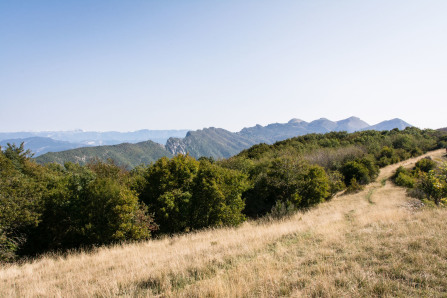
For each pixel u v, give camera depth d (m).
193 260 8.02
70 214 15.38
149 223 16.56
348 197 33.72
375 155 60.28
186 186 19.78
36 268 9.94
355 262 5.97
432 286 4.58
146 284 6.34
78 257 11.73
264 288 5.09
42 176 22.47
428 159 47.56
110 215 14.93
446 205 13.93
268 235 10.82
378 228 9.23
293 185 26.61
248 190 29.62
